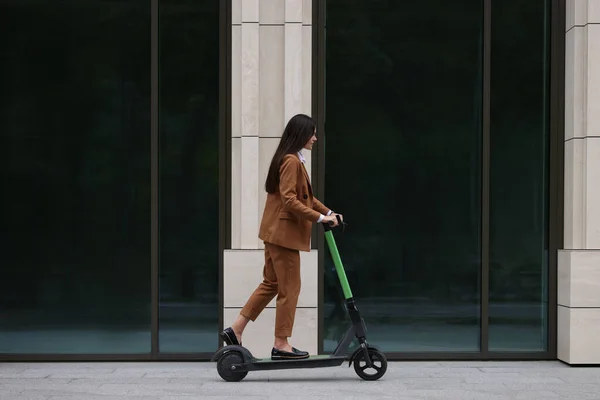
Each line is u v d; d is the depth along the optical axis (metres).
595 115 6.33
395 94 6.58
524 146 6.61
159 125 6.56
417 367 6.22
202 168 6.56
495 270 6.60
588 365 6.28
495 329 6.57
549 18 6.58
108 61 6.57
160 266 6.55
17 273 6.53
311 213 5.37
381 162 6.58
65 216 6.54
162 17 6.56
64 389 5.29
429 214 6.59
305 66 6.45
